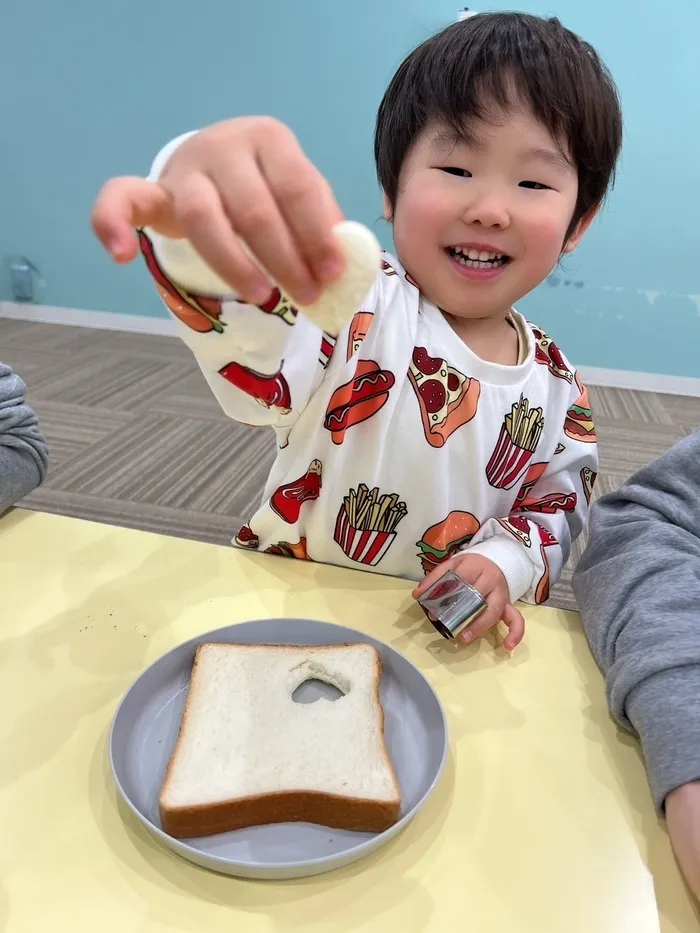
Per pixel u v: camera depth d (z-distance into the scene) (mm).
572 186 464
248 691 361
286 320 297
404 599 458
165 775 324
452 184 447
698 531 433
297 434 489
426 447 509
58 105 2053
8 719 351
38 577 449
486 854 301
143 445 1459
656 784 318
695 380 2020
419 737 355
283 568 475
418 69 460
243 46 1890
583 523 581
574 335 2035
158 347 2113
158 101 2004
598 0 1664
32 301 2320
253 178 221
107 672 383
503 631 439
